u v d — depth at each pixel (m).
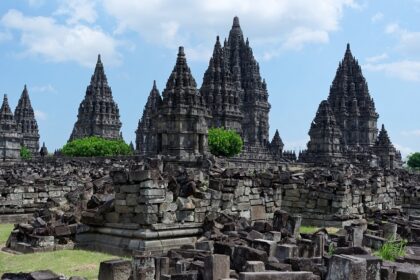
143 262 15.52
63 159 104.50
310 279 13.02
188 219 23.50
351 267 12.34
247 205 28.83
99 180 28.11
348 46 176.88
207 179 27.12
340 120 168.38
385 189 39.28
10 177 41.03
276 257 17.27
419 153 174.50
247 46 171.50
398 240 22.20
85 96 170.62
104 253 22.27
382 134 151.88
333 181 34.78
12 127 136.25
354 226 23.70
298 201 34.16
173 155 84.94
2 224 33.03
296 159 143.88
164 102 90.62
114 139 162.00
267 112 170.88
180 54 92.81
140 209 22.34
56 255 21.39
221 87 136.88
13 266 19.36
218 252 17.44
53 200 28.52
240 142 119.75
